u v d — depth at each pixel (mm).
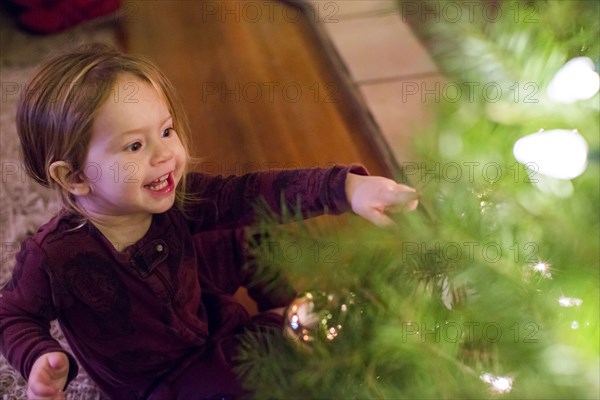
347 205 591
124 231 646
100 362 723
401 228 423
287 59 1343
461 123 382
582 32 388
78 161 589
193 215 698
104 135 570
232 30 1432
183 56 1367
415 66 1266
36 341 616
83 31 1441
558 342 399
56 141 587
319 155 1129
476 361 457
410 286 464
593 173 364
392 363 479
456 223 403
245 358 529
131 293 658
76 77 576
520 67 379
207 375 720
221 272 812
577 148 323
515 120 372
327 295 516
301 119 1198
